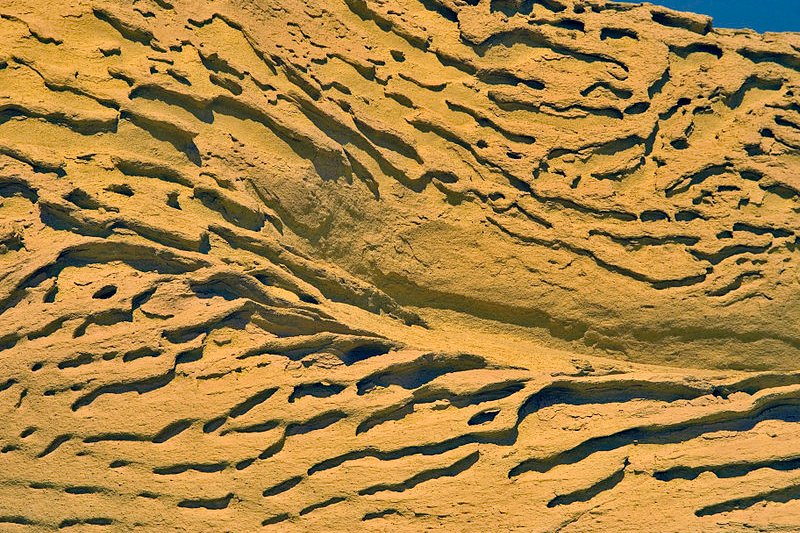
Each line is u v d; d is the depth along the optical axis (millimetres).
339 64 16844
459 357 14883
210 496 12961
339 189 15844
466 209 16375
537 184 16594
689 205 16875
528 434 14547
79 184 14234
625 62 18062
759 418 15633
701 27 18922
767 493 14578
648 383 15273
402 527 13312
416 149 16438
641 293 16188
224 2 16641
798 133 18062
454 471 13930
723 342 16328
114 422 13039
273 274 14727
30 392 12992
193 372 13594
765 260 16703
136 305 13758
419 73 17266
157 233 14180
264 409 13609
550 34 18016
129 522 12664
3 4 15500
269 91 16047
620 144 17234
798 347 16531
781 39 19203
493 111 17203
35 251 13641
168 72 15516
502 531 13453
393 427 14086
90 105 14938
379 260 15891
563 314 16094
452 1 18047
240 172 15305
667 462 14625
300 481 13336
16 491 12578
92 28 15664
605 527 13852
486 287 16047
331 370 14273
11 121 14578
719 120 17984
